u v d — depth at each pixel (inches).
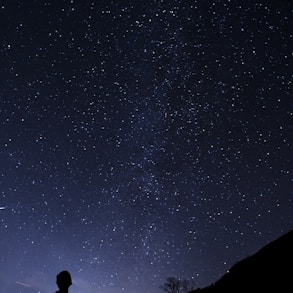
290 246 425.1
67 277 139.2
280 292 326.6
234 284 443.8
